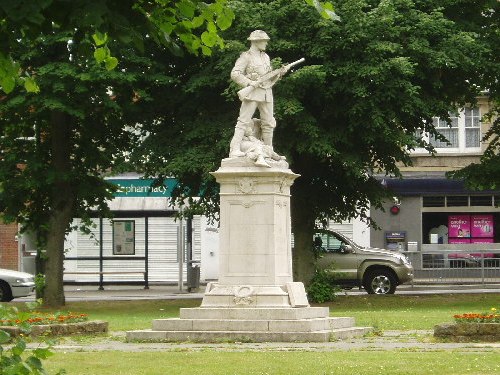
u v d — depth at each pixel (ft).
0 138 129.90
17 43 33.45
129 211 182.39
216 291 81.35
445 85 131.34
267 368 57.98
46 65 117.91
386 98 119.85
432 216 194.90
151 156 127.24
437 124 195.11
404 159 131.85
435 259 157.79
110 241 183.62
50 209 133.69
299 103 117.70
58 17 31.60
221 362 60.85
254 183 82.43
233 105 127.03
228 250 82.43
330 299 130.72
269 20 121.29
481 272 157.48
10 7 29.84
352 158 124.06
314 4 31.81
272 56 123.95
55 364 59.98
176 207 180.14
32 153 129.70
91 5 30.76
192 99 128.16
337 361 60.85
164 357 63.57
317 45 119.96
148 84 126.31
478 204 194.29
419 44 121.70
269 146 85.71
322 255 146.61
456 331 74.64
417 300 132.05
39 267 140.56
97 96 121.60
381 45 118.11
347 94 121.19
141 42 33.91
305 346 71.51
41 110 120.37
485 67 128.77
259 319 78.43
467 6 132.36
